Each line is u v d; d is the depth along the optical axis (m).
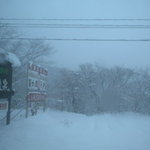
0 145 10.73
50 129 13.89
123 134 14.36
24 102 27.42
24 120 15.28
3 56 14.69
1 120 15.83
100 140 12.35
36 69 18.78
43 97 21.34
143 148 10.98
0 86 14.17
